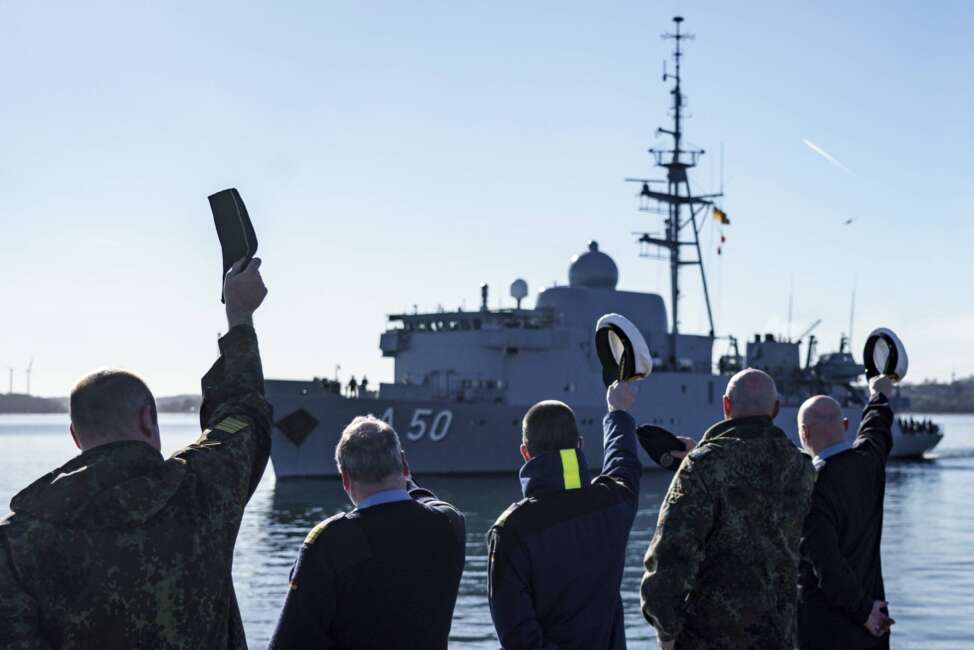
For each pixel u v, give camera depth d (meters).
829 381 55.81
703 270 52.44
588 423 44.38
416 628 4.19
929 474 55.94
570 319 47.12
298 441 40.28
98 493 3.19
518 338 43.28
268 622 17.62
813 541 6.32
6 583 3.03
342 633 4.15
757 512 5.02
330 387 43.94
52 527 3.10
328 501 36.09
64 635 3.08
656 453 5.46
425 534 4.28
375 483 4.32
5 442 126.38
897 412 68.94
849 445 6.73
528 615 4.65
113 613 3.11
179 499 3.30
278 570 23.05
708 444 5.11
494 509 33.00
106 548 3.13
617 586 4.94
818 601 6.46
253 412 3.71
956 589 20.25
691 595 5.09
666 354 50.06
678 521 4.91
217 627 3.33
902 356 7.20
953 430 188.75
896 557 24.78
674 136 52.44
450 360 44.81
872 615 6.29
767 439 5.15
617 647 4.95
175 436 165.62
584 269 49.19
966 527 31.09
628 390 5.52
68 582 3.09
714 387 49.28
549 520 4.74
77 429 3.36
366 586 4.12
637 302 48.97
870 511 6.61
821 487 6.43
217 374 3.82
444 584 4.29
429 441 41.44
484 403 42.34
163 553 3.21
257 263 3.83
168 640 3.19
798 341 55.00
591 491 4.91
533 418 5.07
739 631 4.94
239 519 3.47
